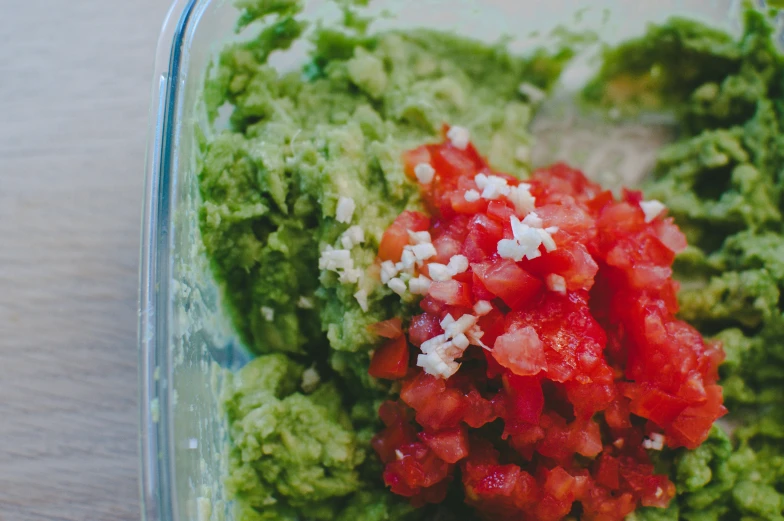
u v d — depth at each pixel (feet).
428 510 0.75
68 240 0.82
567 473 0.70
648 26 0.81
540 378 0.69
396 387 0.73
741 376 0.77
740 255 0.78
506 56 0.82
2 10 0.86
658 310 0.73
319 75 0.80
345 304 0.73
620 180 0.83
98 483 0.78
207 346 0.73
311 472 0.73
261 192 0.74
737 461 0.75
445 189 0.75
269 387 0.74
